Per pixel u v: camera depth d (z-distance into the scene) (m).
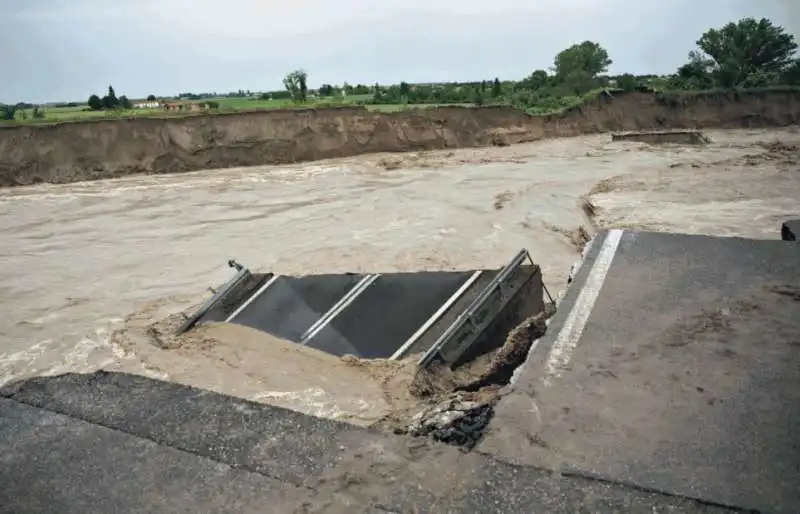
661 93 37.53
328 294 8.83
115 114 31.34
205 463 3.26
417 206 18.70
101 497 3.06
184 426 3.62
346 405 6.52
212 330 8.69
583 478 2.96
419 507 2.81
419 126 31.38
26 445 3.52
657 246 6.31
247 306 9.10
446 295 8.16
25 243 15.60
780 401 3.59
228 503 2.94
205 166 26.67
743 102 37.00
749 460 3.07
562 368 4.12
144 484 3.14
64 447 3.48
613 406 3.62
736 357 4.14
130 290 12.13
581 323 4.81
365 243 14.93
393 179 23.56
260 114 28.61
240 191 21.66
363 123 30.33
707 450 3.16
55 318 10.61
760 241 6.26
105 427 3.66
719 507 2.75
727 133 34.44
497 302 7.50
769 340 4.35
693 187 18.34
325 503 2.87
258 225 16.97
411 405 6.17
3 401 4.01
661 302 5.08
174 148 26.38
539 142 32.94
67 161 24.30
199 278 12.84
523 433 3.36
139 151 25.70
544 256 13.41
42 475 3.25
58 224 17.39
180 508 2.94
